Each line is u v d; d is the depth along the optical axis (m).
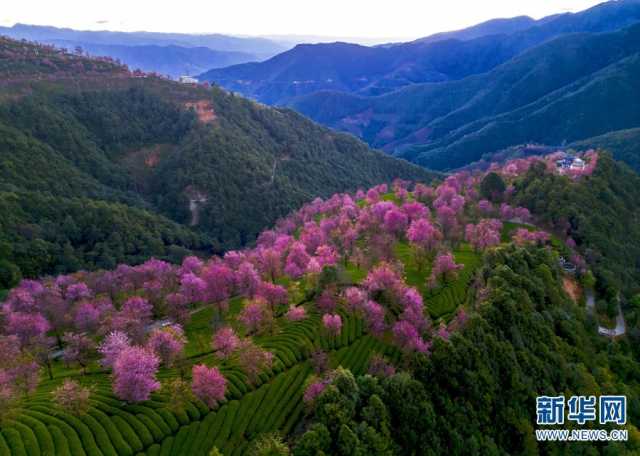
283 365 92.19
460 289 127.31
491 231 153.88
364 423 70.50
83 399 74.25
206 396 77.62
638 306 135.12
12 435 68.50
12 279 159.38
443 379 85.00
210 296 118.25
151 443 71.75
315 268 120.62
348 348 99.25
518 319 102.25
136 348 82.25
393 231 163.88
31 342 95.19
